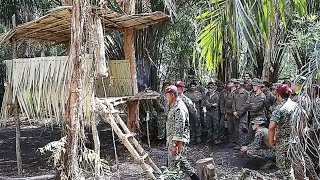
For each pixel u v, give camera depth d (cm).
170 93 534
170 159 540
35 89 652
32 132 1205
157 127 966
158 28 1002
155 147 934
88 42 452
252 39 300
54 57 632
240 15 299
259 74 1146
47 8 1240
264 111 815
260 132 689
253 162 730
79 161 477
